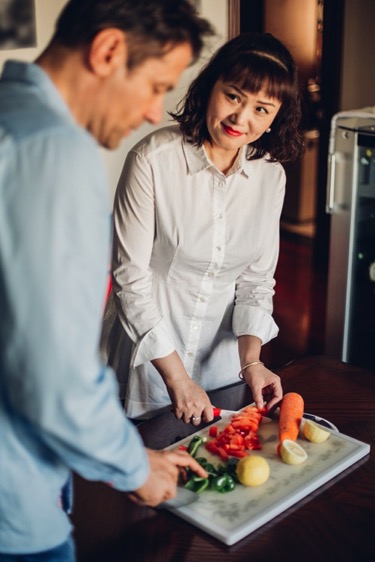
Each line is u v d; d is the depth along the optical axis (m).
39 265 0.90
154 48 0.99
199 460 1.47
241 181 1.88
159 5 0.97
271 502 1.37
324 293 4.69
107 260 0.98
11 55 3.25
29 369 0.90
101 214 0.95
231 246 1.91
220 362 2.06
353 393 1.83
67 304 0.91
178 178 1.83
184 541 1.29
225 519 1.32
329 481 1.46
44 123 0.94
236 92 1.64
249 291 2.01
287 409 1.62
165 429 1.65
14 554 1.09
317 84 5.20
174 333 1.98
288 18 4.82
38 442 1.03
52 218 0.90
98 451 0.99
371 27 4.59
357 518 1.36
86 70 1.01
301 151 1.92
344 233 3.13
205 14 3.76
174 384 1.75
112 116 1.04
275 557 1.26
